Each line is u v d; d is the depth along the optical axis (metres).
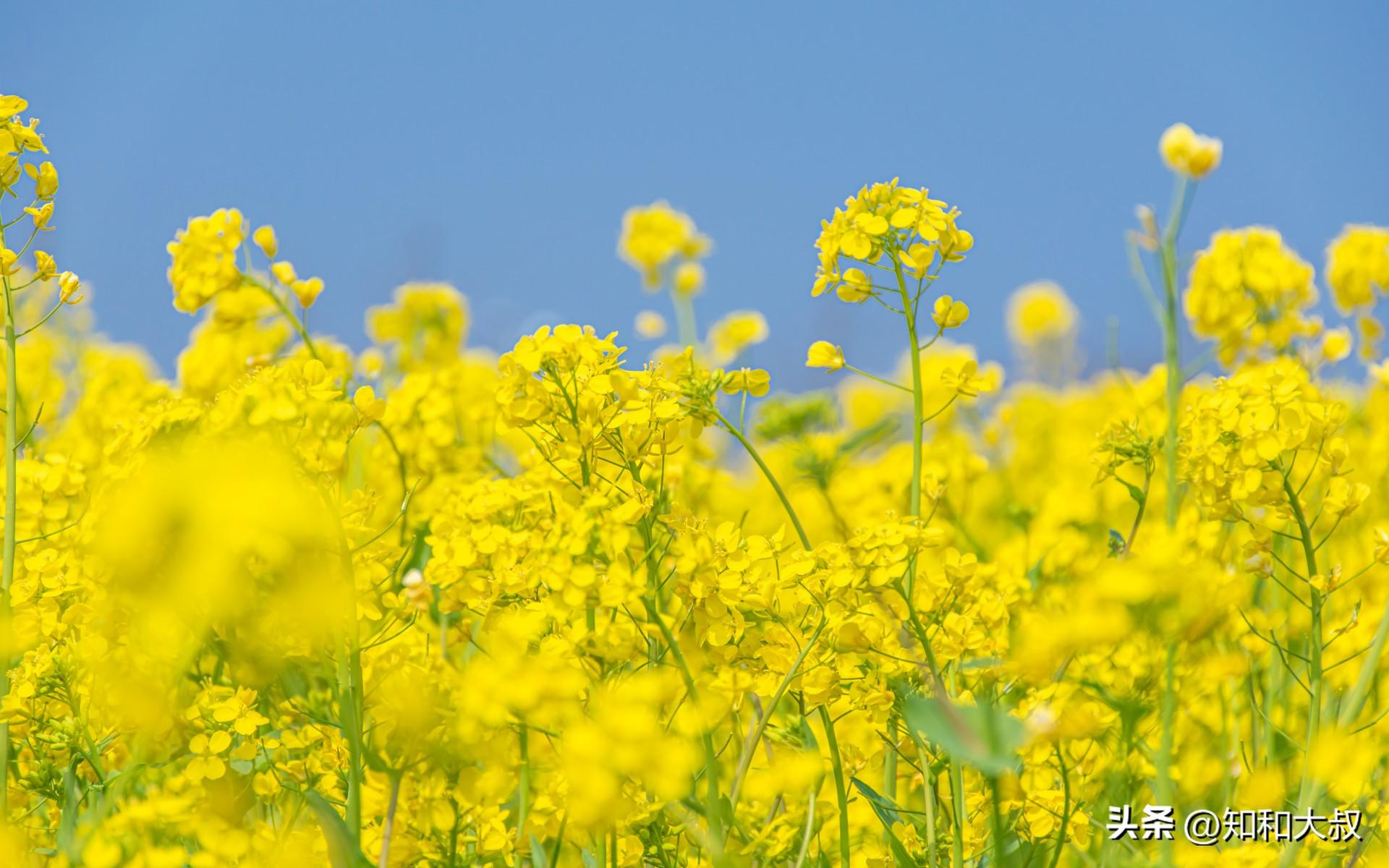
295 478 1.61
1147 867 1.66
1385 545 1.68
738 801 1.67
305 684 1.68
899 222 1.70
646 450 1.67
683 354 1.70
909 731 1.67
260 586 1.60
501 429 1.67
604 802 1.56
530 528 1.68
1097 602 1.61
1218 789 1.74
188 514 1.59
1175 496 1.72
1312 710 1.67
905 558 1.64
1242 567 1.69
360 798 1.62
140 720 1.65
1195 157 1.72
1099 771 1.69
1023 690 1.69
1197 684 1.69
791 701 1.73
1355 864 1.66
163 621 1.63
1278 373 1.69
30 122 1.74
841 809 1.66
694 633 1.65
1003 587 1.71
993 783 1.63
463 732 1.62
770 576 1.66
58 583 1.69
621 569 1.60
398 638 1.68
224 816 1.65
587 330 1.67
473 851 1.65
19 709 1.68
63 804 1.69
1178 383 1.72
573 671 1.60
